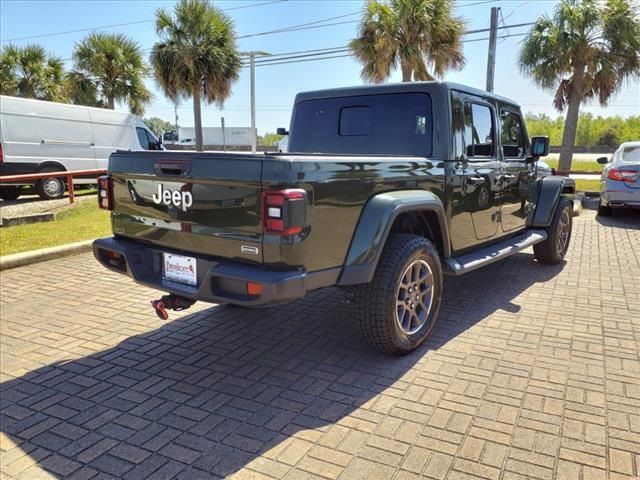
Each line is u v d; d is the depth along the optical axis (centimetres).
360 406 293
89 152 1293
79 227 797
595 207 1167
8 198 1204
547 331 409
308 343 385
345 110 454
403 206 328
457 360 354
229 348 377
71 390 314
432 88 401
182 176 298
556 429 269
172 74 1786
